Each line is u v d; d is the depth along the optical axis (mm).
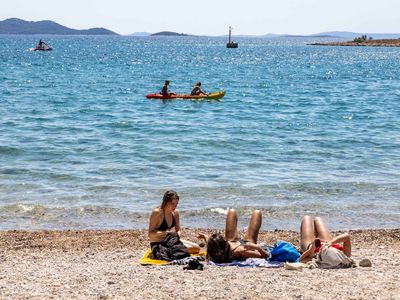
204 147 26219
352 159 23969
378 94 55750
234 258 10547
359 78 78562
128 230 14297
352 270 9867
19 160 22703
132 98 47969
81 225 14922
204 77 76062
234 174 20766
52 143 26406
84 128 31344
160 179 19844
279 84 66812
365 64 118375
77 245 12945
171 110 40469
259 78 76000
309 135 30203
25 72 80375
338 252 10047
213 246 10445
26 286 8953
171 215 11164
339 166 22500
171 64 107875
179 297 8281
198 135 29547
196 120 35406
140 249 12695
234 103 45938
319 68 102125
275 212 16250
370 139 29047
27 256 11906
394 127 33625
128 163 22516
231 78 75062
